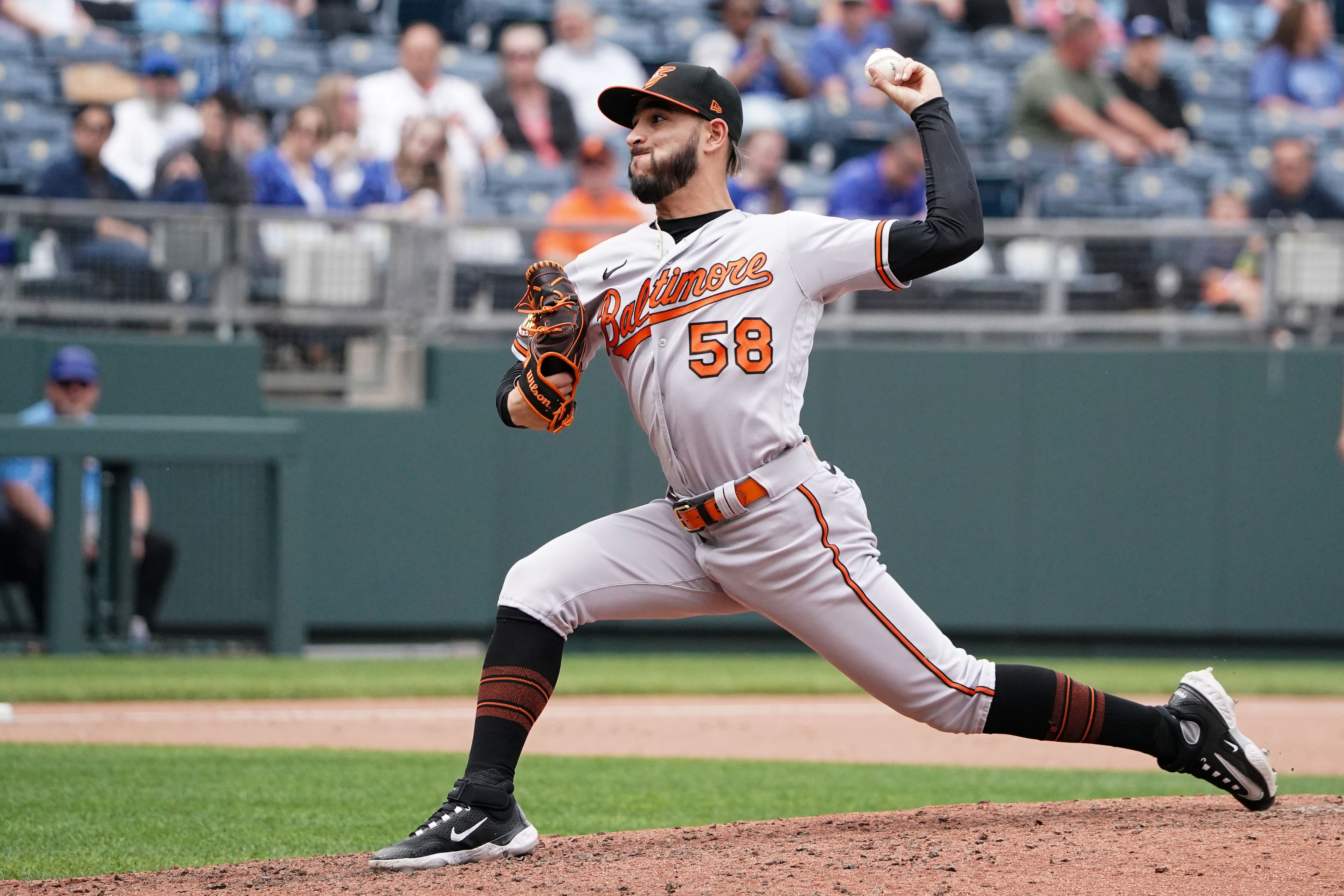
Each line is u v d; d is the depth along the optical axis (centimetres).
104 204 3575
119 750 2109
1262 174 4922
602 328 1188
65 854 1362
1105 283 3722
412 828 1533
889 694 1169
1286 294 3716
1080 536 3684
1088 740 1197
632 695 2998
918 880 995
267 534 3366
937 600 3681
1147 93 4866
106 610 3238
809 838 1191
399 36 4953
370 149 4275
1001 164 4728
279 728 2458
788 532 1130
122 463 3225
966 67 5178
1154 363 3675
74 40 4653
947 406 3684
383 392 3672
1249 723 2700
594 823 1583
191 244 3559
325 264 3606
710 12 5134
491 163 4503
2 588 3200
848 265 1124
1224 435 3675
